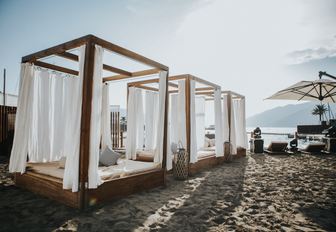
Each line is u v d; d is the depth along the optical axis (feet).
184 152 17.51
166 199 12.16
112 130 30.32
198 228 8.66
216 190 14.02
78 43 11.15
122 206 10.94
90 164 10.44
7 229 8.39
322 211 10.51
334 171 19.95
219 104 23.95
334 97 24.93
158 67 15.48
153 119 24.99
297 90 24.12
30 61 14.29
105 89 19.80
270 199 12.25
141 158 20.44
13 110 27.43
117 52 12.40
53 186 11.66
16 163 13.79
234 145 26.89
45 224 8.83
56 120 17.31
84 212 10.04
